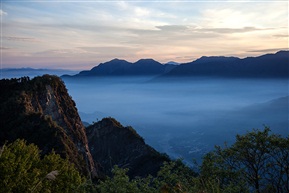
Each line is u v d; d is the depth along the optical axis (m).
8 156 23.48
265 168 15.55
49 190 23.44
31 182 22.80
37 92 73.12
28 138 55.97
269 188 14.98
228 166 15.16
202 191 10.05
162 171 11.09
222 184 13.53
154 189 10.39
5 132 56.88
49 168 27.00
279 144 15.00
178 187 9.61
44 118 61.84
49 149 54.03
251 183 15.48
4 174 22.19
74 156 57.62
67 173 27.06
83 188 11.05
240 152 15.73
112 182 10.37
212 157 14.34
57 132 58.78
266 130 15.83
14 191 22.16
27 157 25.81
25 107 63.34
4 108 62.59
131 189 10.26
